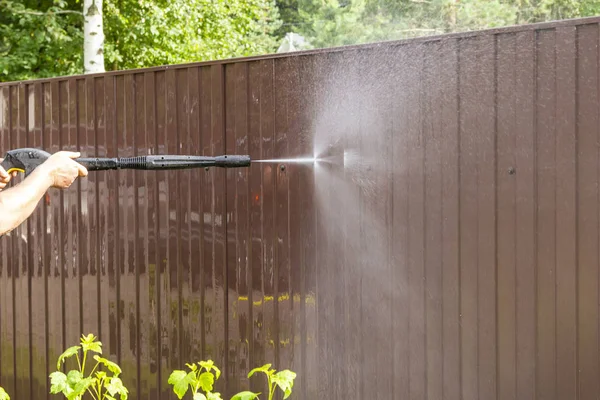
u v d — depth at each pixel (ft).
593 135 12.24
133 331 18.81
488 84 13.28
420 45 14.07
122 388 13.21
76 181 19.86
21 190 9.50
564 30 12.43
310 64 15.56
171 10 45.29
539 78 12.73
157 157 11.86
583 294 12.46
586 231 12.38
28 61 44.75
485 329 13.51
